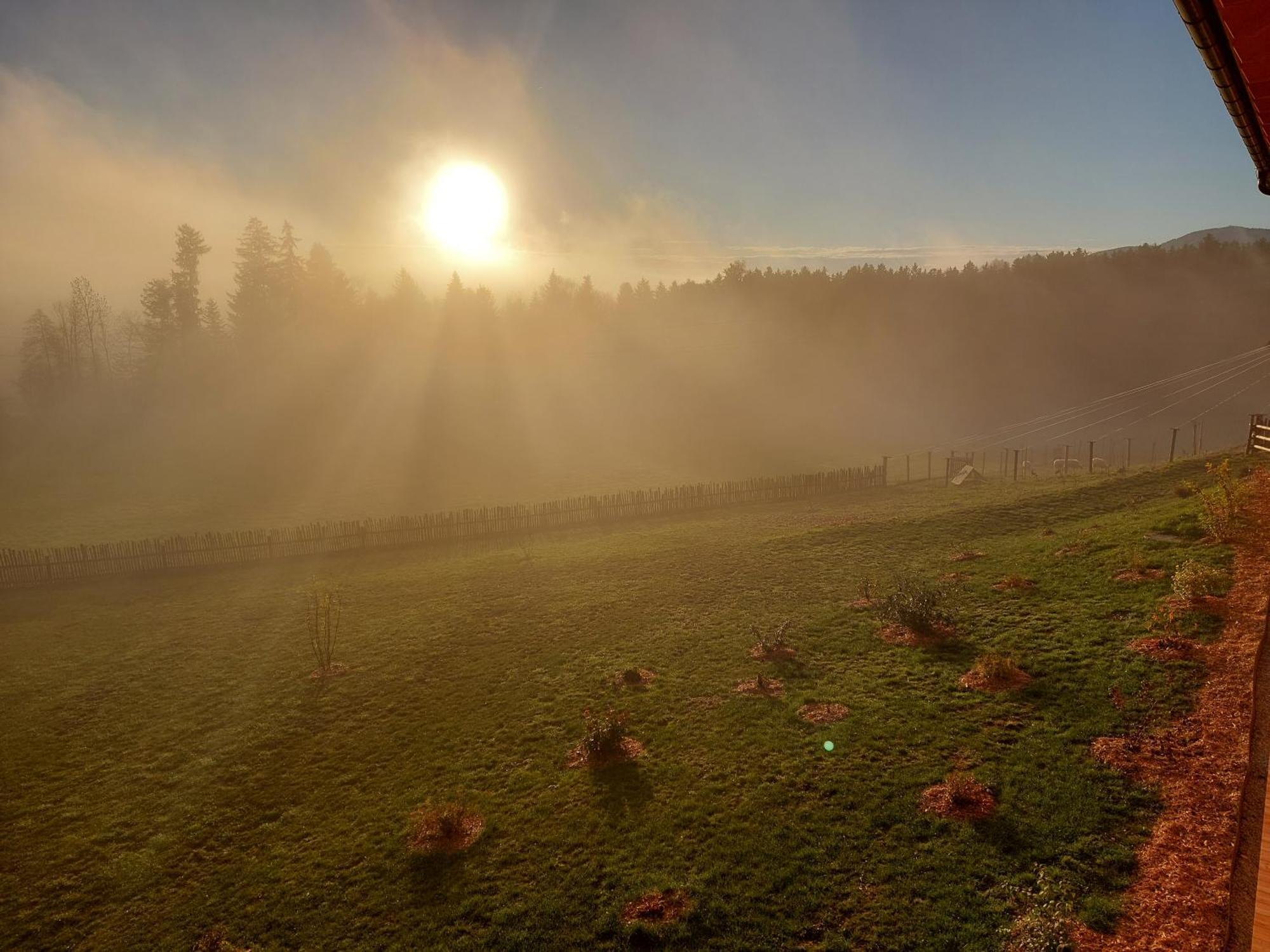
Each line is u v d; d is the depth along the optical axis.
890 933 7.09
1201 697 9.70
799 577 21.12
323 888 9.23
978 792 8.96
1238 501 16.36
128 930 8.94
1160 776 8.41
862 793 9.55
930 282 112.56
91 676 18.17
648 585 22.16
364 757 12.85
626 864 8.87
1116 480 27.08
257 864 9.98
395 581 25.80
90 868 10.27
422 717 14.27
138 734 14.66
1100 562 16.19
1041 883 7.18
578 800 10.48
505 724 13.52
